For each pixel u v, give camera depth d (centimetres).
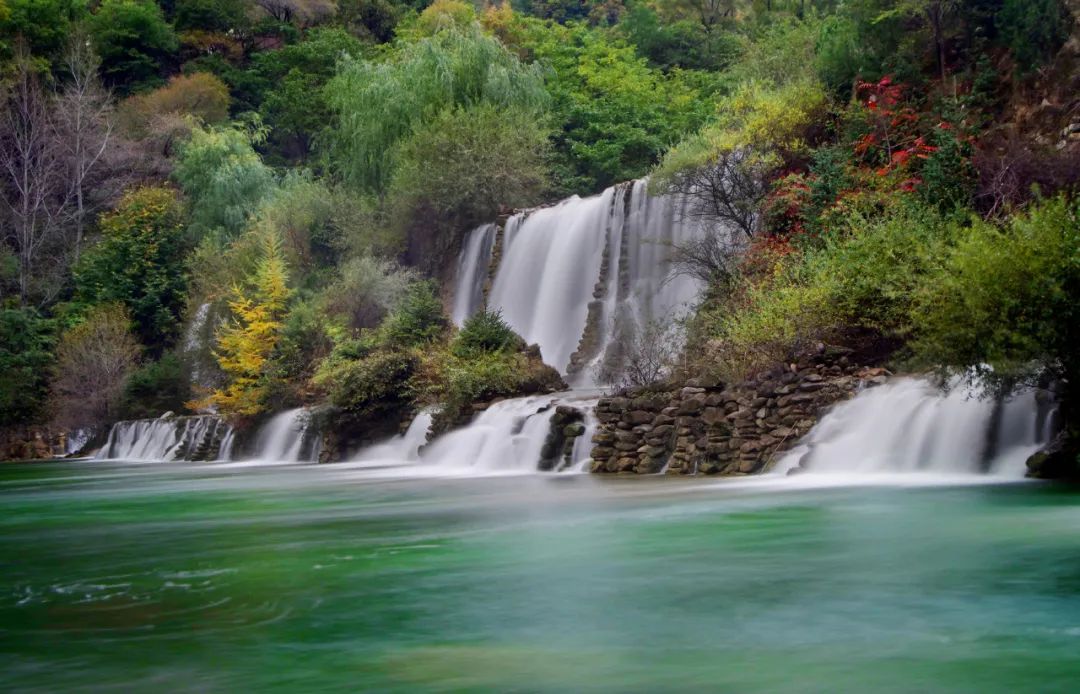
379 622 658
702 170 3022
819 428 1708
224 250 5134
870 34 2991
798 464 1658
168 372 4500
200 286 4972
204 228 5400
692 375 2038
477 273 3984
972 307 1410
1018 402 1477
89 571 908
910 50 2853
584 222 3544
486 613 680
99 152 6366
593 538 1028
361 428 2947
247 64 8231
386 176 4609
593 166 5003
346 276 3884
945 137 2250
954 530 975
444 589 770
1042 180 2141
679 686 498
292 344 3572
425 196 4216
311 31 7850
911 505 1173
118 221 5600
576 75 6197
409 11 8281
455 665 548
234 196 5503
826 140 2938
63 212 6353
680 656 556
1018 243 1422
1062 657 536
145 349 4956
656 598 714
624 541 998
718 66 6378
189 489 2067
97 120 6606
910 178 2302
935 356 1480
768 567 823
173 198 5828
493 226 4012
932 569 788
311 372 3475
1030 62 2509
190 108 7112
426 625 647
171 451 3816
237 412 3591
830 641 579
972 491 1284
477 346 2842
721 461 1805
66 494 2042
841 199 2322
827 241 2080
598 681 511
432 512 1374
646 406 2014
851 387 1728
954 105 2527
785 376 1809
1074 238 1380
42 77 7112
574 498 1469
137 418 4416
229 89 7681
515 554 940
